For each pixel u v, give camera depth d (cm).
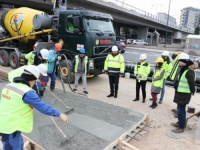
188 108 535
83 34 667
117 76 606
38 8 2336
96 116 432
